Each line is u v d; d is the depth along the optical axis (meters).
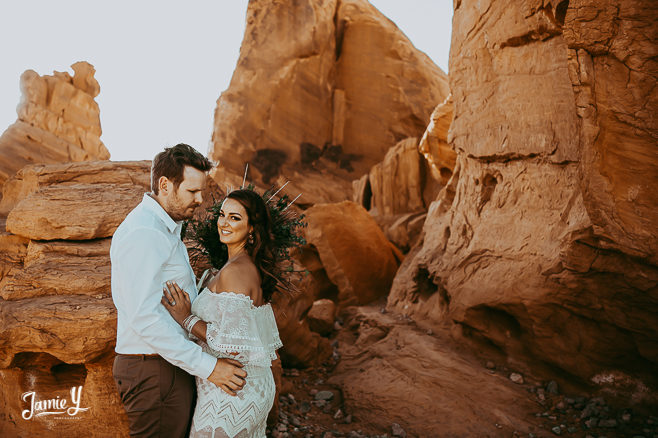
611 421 4.18
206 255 3.22
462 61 5.96
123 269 2.39
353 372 5.47
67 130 9.14
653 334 4.20
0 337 3.05
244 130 15.62
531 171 5.06
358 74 16.25
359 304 8.11
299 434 4.20
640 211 3.68
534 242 4.84
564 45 4.62
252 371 2.53
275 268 2.75
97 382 3.24
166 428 2.52
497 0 5.26
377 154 15.84
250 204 2.60
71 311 3.07
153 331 2.34
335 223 8.38
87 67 9.77
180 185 2.57
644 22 3.41
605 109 3.66
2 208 4.78
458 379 4.96
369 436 4.20
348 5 16.62
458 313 5.63
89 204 3.71
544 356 4.98
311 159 15.89
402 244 10.42
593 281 4.30
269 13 15.89
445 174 9.39
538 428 4.20
